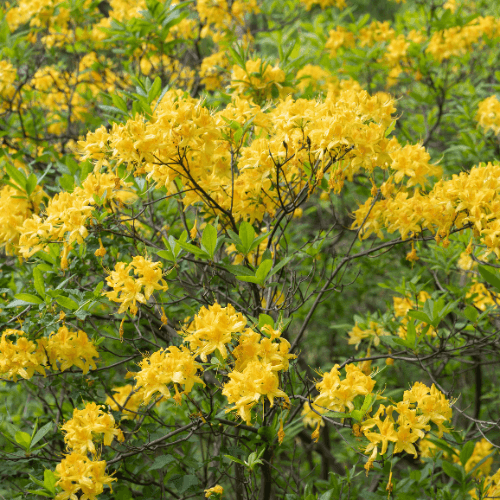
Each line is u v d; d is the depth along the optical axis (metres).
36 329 2.36
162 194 3.51
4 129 4.06
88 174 2.61
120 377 3.19
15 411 4.10
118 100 2.90
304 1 5.58
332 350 5.29
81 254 2.63
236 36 4.76
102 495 2.53
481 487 2.57
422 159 2.43
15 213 2.84
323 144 2.29
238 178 2.59
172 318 3.32
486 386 4.85
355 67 4.63
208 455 2.75
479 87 4.83
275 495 3.11
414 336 2.62
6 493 3.04
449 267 3.43
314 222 5.39
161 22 3.76
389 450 2.52
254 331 2.25
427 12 5.03
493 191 2.30
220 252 3.08
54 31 4.90
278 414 2.60
